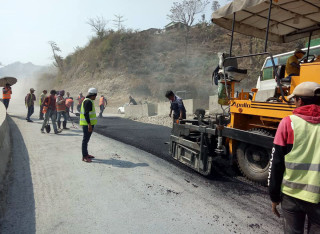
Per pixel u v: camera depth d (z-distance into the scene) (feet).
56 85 145.59
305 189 5.51
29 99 38.37
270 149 11.76
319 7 13.61
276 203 6.13
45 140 25.25
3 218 10.18
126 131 31.37
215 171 15.57
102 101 52.24
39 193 12.55
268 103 11.61
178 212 10.52
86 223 9.76
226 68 13.73
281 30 16.66
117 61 120.88
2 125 19.02
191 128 15.81
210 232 9.05
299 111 5.79
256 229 9.20
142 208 10.90
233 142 14.24
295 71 13.26
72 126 35.40
